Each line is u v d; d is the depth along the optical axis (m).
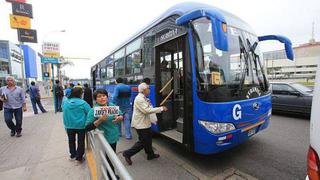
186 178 3.59
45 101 21.02
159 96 5.16
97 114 3.01
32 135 6.42
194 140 3.77
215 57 3.81
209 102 3.51
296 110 8.27
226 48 2.96
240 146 5.02
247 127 3.86
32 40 20.69
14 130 6.39
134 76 6.62
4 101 6.14
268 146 4.98
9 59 38.34
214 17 2.97
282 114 9.17
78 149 4.20
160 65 5.25
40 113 11.48
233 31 4.21
